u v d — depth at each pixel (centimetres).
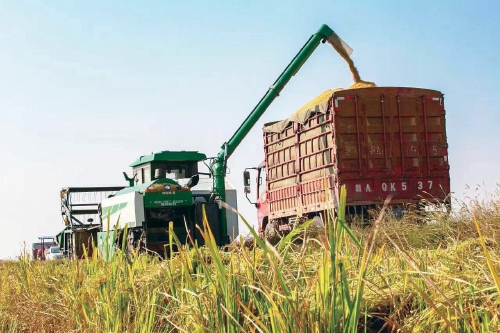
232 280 415
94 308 602
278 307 357
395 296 414
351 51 2069
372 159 1631
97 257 758
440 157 1681
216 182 1844
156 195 1659
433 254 532
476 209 920
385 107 1653
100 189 2109
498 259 444
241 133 2095
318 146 1709
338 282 341
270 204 1991
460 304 361
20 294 812
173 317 477
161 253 1667
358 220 1469
